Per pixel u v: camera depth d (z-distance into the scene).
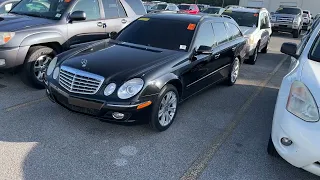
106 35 6.50
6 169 3.04
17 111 4.43
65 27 5.63
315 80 2.96
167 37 4.82
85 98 3.66
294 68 3.53
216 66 5.46
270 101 5.69
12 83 5.69
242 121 4.64
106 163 3.28
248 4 39.78
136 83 3.62
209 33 5.23
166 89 3.94
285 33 21.73
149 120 3.86
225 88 6.39
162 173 3.17
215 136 4.08
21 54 4.98
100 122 4.23
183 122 4.46
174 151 3.62
